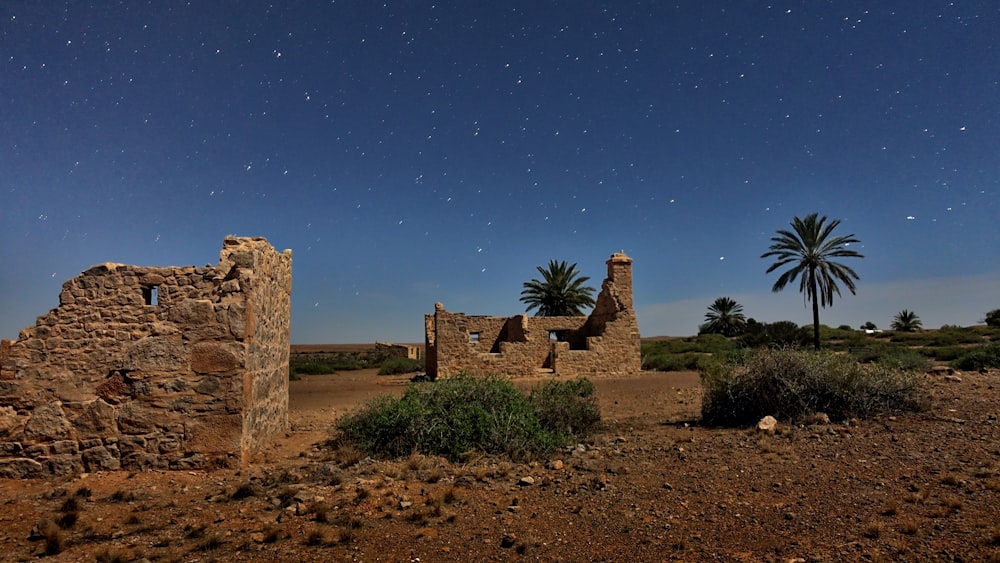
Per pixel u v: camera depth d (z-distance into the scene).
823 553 5.04
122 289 8.91
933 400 12.36
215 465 8.48
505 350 30.09
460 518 6.30
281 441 10.92
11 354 8.62
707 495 6.92
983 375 18.27
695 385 21.73
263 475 8.14
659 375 29.27
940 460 7.84
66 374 8.62
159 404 8.55
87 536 5.84
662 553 5.28
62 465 8.30
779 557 5.02
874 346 36.50
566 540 5.67
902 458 8.07
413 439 9.35
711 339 52.91
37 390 8.56
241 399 8.62
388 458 9.06
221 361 8.68
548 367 33.12
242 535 5.84
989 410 11.42
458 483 7.55
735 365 13.30
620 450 9.63
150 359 8.61
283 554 5.38
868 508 6.12
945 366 21.86
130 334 8.74
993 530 5.18
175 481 7.93
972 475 7.04
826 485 7.04
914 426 10.24
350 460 8.80
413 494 7.12
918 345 42.00
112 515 6.54
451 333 29.44
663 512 6.38
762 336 44.38
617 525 6.04
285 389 12.49
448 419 9.62
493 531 5.92
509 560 5.22
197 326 8.71
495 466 8.52
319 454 9.63
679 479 7.68
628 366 31.36
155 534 5.92
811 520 5.88
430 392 10.45
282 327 12.18
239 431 8.59
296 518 6.31
